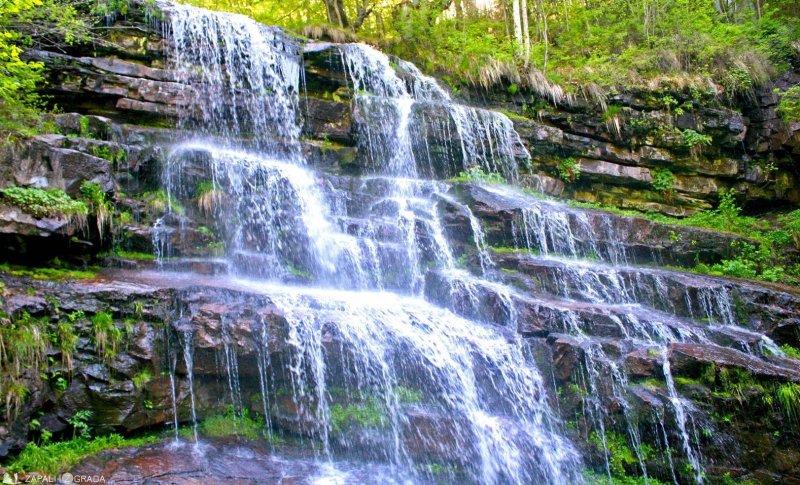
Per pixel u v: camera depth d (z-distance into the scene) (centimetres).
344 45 1644
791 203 2028
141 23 1411
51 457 680
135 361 778
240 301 880
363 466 802
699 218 1841
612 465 890
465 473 827
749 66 2081
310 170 1380
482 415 891
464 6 2617
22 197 841
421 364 902
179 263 1024
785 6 2489
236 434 802
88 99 1302
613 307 1141
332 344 852
